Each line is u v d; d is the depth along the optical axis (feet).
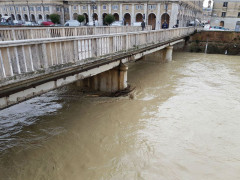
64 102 31.12
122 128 24.39
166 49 62.03
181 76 48.01
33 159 19.08
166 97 34.17
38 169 17.98
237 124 26.13
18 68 14.99
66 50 19.03
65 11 211.41
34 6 205.16
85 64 21.74
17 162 18.63
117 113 27.84
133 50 32.30
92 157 19.54
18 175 17.33
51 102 31.14
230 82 44.14
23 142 21.33
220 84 42.45
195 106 30.96
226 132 24.30
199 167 18.79
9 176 17.20
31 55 15.71
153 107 30.07
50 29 36.29
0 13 238.68
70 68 19.65
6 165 18.24
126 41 29.89
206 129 24.81
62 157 19.43
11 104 15.44
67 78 20.59
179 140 22.49
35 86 17.02
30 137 22.22
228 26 178.50
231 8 173.37
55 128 23.99
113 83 34.12
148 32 37.99
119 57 29.19
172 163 19.15
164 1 150.30
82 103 30.76
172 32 58.13
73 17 191.21
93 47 22.74
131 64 60.59
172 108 29.99
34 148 20.47
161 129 24.41
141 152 20.39
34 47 15.92
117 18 182.50
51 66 17.48
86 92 35.14
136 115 27.53
